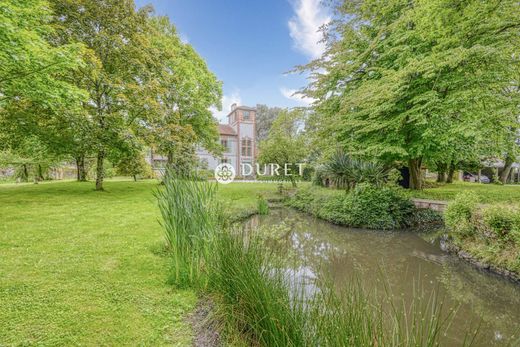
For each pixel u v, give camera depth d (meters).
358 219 6.76
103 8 8.43
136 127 9.59
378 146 6.86
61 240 3.76
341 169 9.33
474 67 5.34
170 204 2.68
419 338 1.38
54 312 1.98
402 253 4.81
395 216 6.70
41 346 1.60
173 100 12.06
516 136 6.30
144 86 8.95
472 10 4.21
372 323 1.42
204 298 2.29
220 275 2.31
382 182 8.67
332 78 8.12
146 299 2.25
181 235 2.59
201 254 2.55
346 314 1.50
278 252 3.18
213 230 2.61
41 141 8.98
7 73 5.41
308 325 1.58
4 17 4.54
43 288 2.34
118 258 3.15
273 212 8.60
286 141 12.70
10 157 13.60
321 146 8.58
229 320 1.93
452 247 4.63
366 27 7.86
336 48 7.83
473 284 3.42
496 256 3.69
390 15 7.14
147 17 10.06
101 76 8.00
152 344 1.70
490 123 5.07
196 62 13.74
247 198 9.88
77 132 8.28
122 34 8.93
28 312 1.96
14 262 2.88
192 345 1.72
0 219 4.91
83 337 1.72
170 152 10.08
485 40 4.94
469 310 2.76
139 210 6.25
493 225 3.87
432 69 5.35
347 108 7.08
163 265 2.98
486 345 2.17
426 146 6.79
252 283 2.01
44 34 6.83
